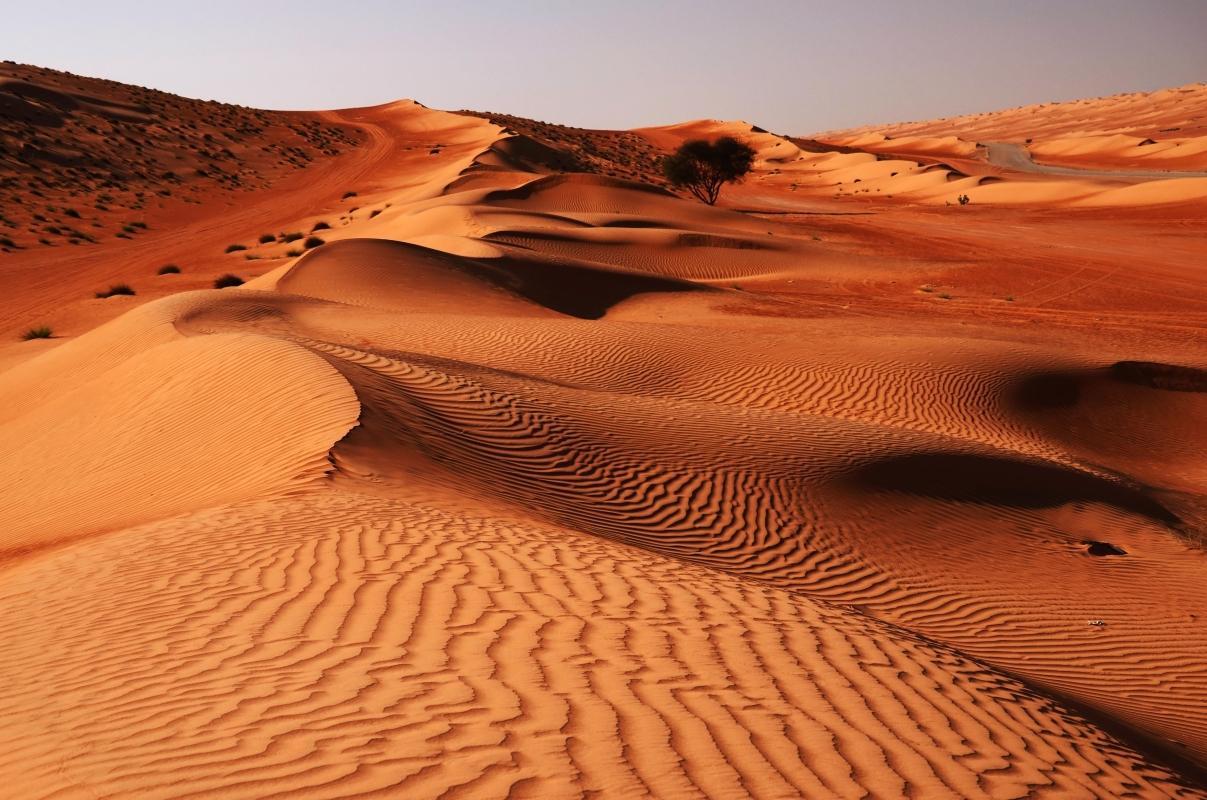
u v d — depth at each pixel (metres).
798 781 4.46
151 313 22.50
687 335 24.55
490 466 12.30
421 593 7.03
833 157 141.00
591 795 4.06
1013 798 4.67
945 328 30.02
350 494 10.05
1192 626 10.92
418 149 108.12
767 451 14.53
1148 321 32.75
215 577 7.45
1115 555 13.24
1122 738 6.58
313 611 6.59
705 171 86.62
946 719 5.66
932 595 11.03
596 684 5.39
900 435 16.44
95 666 5.70
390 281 31.23
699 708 5.19
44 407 17.66
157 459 13.13
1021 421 20.33
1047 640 10.23
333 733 4.54
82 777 4.17
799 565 11.23
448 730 4.61
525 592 7.25
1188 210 66.69
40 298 38.12
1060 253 49.88
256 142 102.19
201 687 5.21
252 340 16.30
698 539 11.52
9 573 9.16
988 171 120.81
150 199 69.12
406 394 14.15
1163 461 20.05
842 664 6.41
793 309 33.28
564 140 132.00
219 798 3.90
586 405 15.79
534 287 33.69
